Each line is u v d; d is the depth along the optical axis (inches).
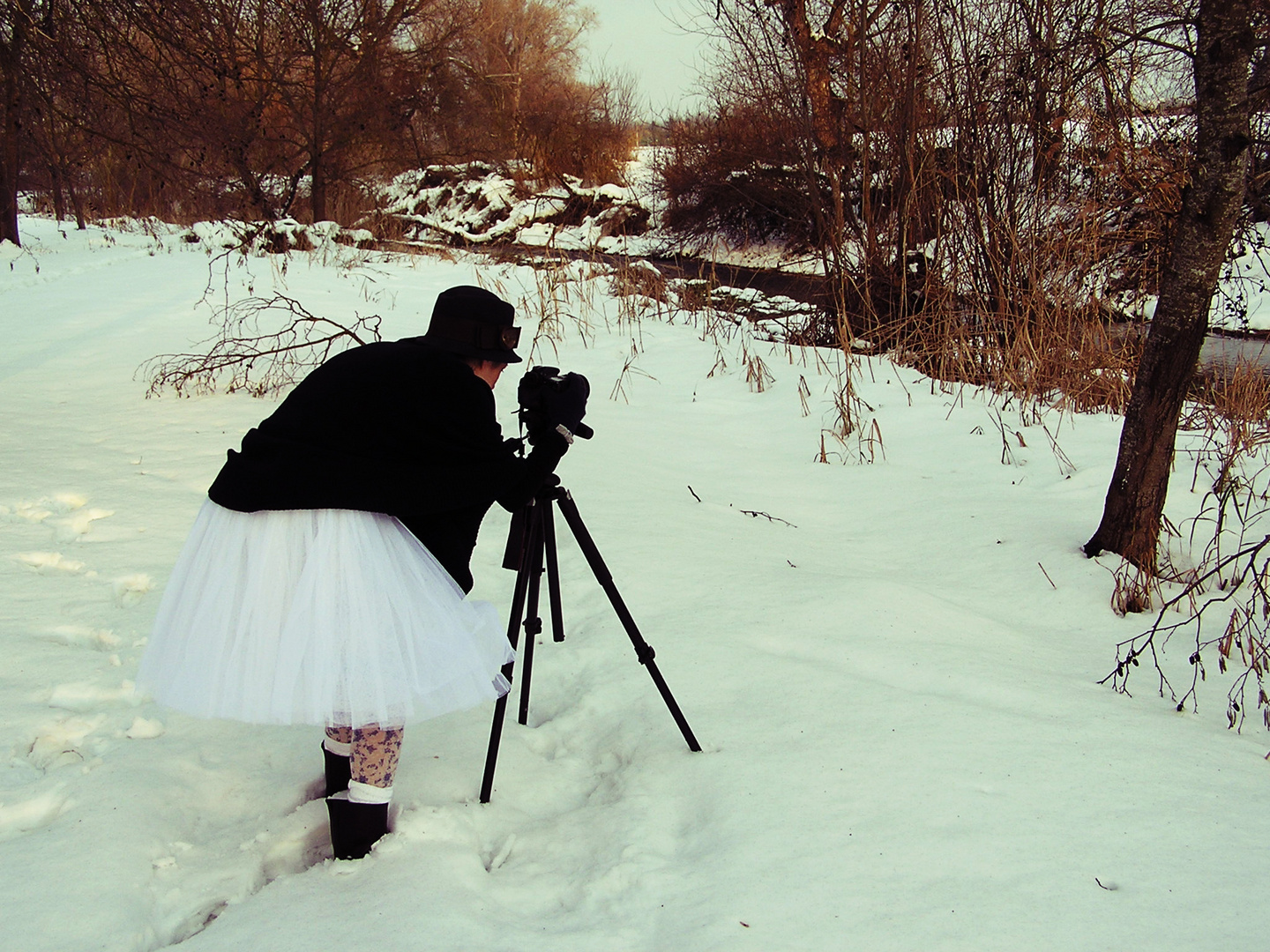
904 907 90.7
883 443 279.4
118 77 320.2
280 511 93.3
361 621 92.4
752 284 613.9
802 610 159.2
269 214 679.7
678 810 110.3
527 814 113.4
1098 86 344.5
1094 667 152.4
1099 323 321.4
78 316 424.8
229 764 116.6
